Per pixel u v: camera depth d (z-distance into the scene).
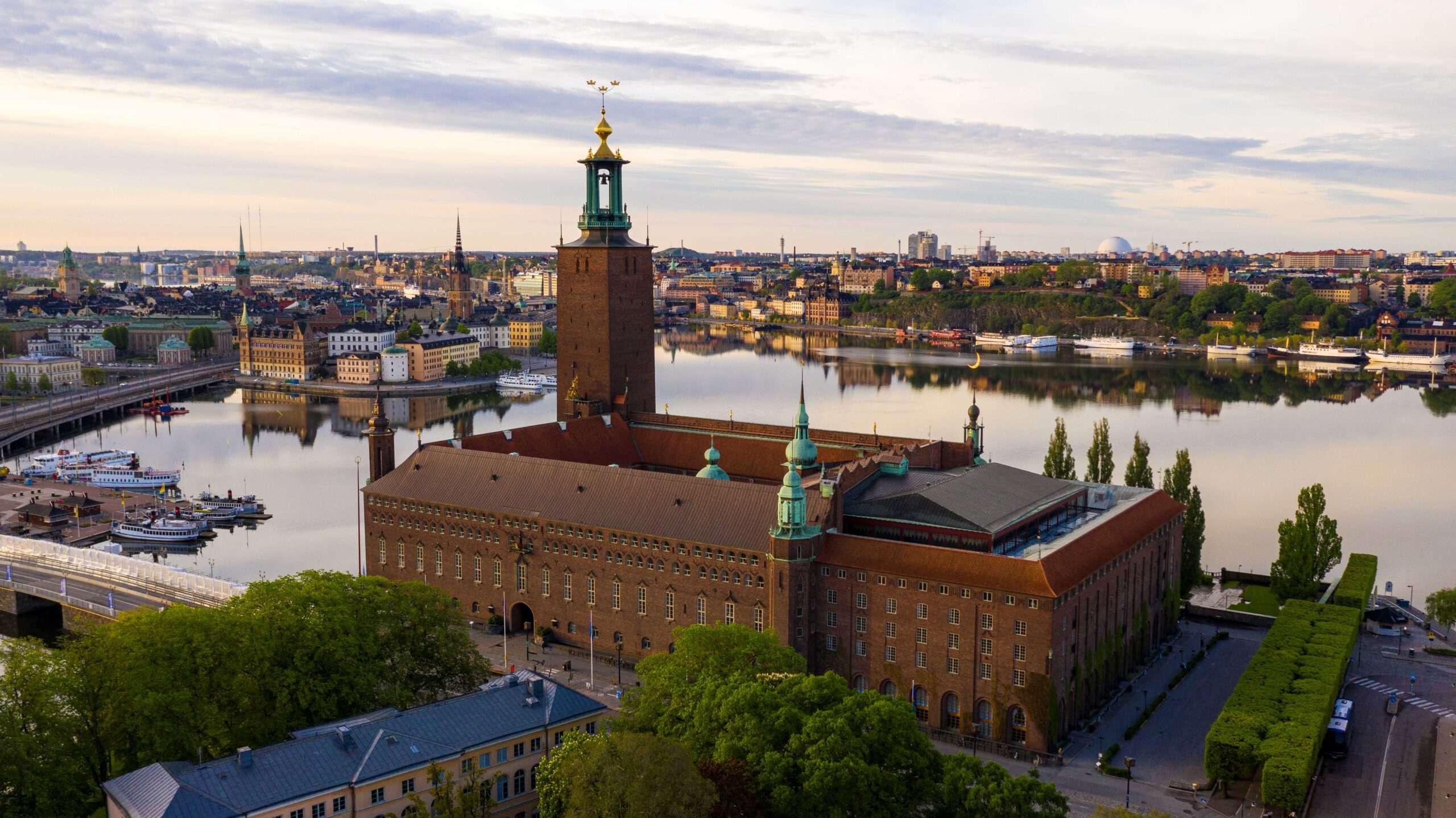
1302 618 158.12
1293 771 111.88
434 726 101.62
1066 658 132.62
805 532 139.88
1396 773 124.81
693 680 112.12
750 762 97.50
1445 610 167.50
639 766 86.75
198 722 104.50
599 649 158.00
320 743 95.00
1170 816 98.06
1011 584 130.00
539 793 100.75
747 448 187.62
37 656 106.62
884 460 160.88
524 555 163.00
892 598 137.88
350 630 116.44
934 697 136.12
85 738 106.62
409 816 96.00
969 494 149.38
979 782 98.69
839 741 95.75
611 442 195.38
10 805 98.31
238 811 86.81
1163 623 165.88
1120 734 135.12
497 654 157.50
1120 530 151.00
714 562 146.62
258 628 112.06
